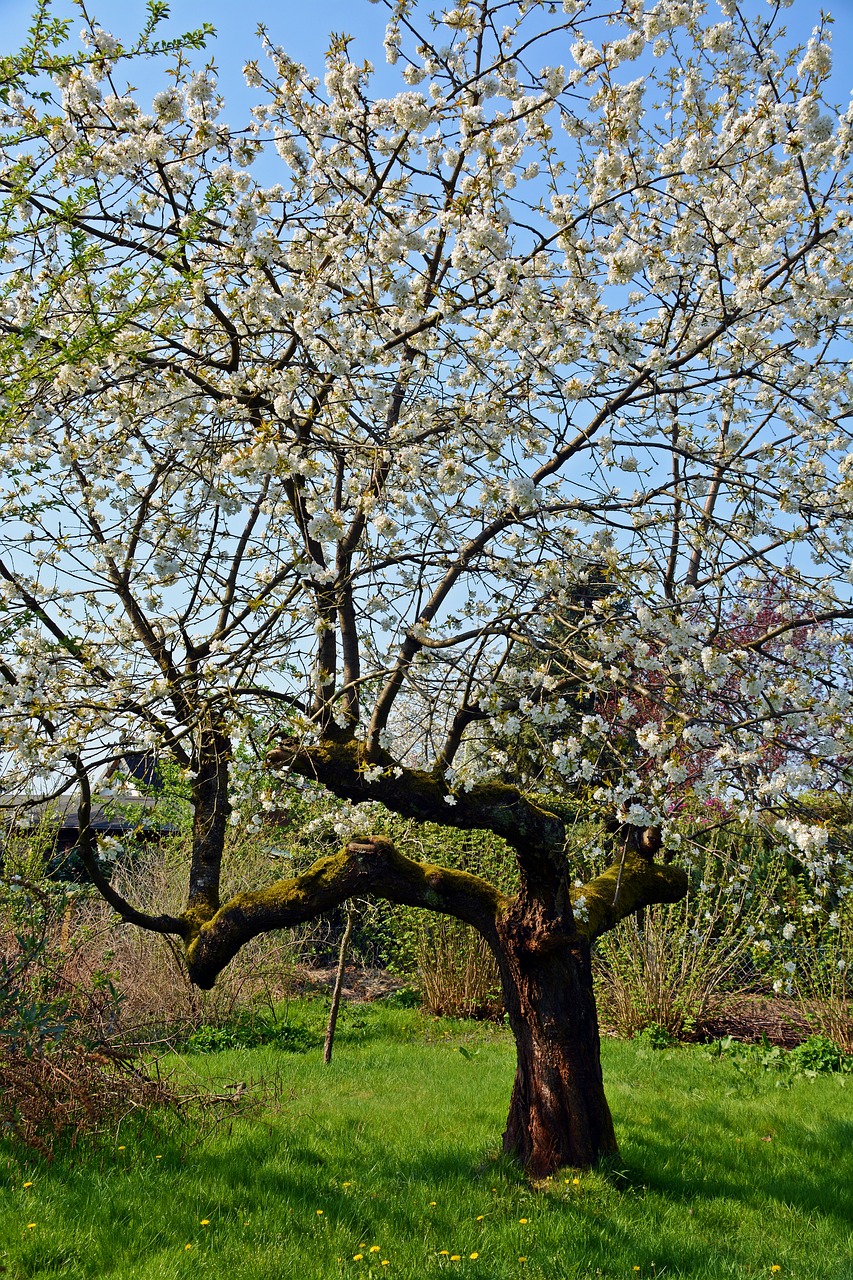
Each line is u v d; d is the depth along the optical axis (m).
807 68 4.22
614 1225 4.41
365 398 4.45
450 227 4.36
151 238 4.63
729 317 4.42
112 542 4.80
